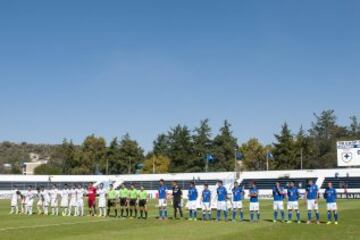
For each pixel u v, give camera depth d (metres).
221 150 158.12
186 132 160.62
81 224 37.09
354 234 29.22
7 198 107.38
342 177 98.38
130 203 44.62
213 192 54.97
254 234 29.34
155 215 47.38
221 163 157.75
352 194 94.12
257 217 39.47
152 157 160.88
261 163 157.62
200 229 32.59
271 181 103.75
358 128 176.62
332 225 35.16
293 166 141.25
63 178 116.56
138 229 32.84
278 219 41.56
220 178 107.19
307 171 102.94
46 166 169.62
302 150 143.62
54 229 33.28
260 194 100.94
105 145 157.25
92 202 47.91
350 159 92.06
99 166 154.12
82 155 152.12
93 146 155.12
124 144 157.00
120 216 45.47
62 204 50.38
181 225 35.72
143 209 43.34
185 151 159.50
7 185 113.25
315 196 37.50
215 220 40.44
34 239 27.50
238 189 40.62
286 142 141.38
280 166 141.62
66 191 50.31
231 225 35.53
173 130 164.00
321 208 56.72
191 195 41.88
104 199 46.97
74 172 151.38
